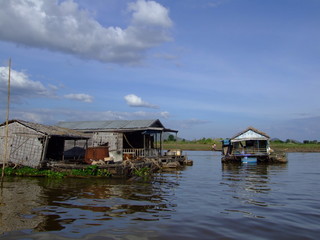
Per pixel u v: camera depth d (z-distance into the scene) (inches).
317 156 2050.9
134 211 442.9
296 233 348.5
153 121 1299.2
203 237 331.9
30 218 400.2
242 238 329.7
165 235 337.1
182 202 510.3
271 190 639.8
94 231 348.5
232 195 579.5
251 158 1434.5
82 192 591.5
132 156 1059.9
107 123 1352.1
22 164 828.6
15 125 852.6
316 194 592.7
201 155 2194.9
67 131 998.4
